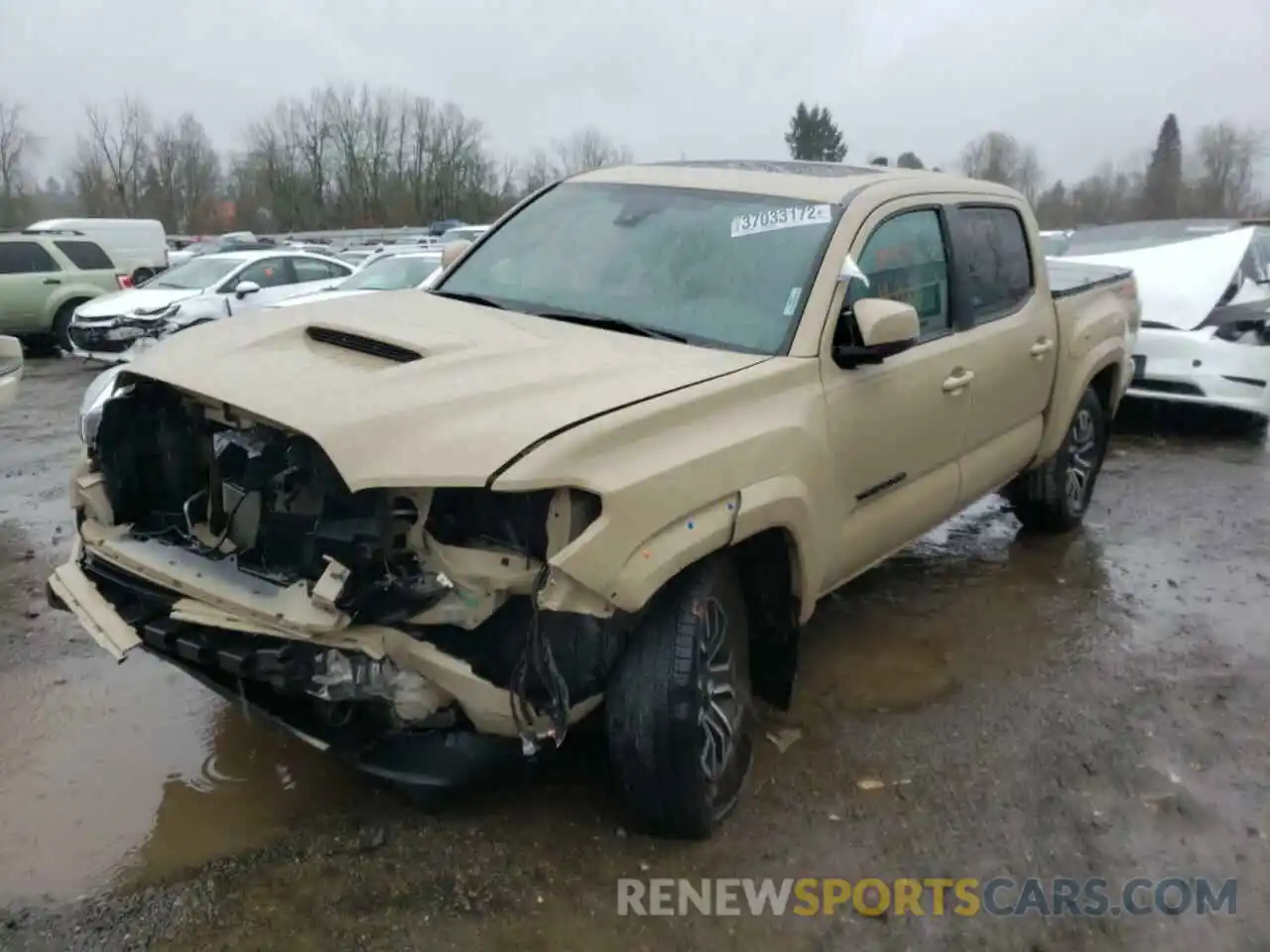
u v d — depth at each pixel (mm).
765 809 3654
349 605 2902
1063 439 5938
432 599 2938
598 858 3363
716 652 3410
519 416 3023
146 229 23109
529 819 3533
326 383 3180
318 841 3396
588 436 2953
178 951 2930
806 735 4152
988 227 5121
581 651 3133
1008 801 3770
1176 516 7074
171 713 4156
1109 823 3672
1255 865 3482
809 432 3627
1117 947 3109
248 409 3066
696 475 3154
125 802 3576
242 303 13719
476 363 3320
